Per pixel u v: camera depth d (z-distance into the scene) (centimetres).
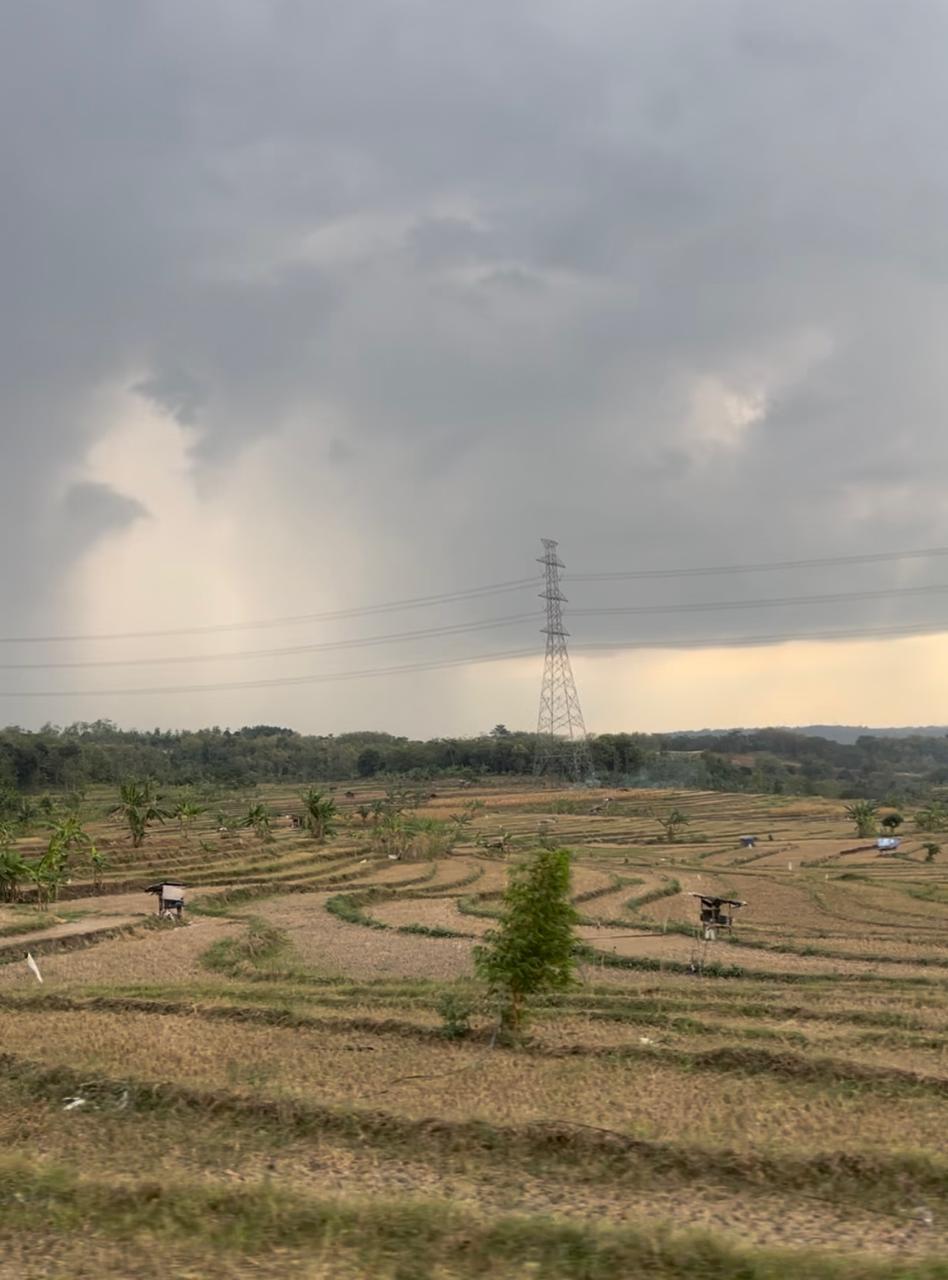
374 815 12825
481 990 3588
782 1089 2342
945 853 11850
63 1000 3259
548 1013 3222
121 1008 3191
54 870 6650
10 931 4934
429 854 10244
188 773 19100
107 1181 1622
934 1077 2366
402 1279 1264
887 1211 1612
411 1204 1509
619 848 11925
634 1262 1312
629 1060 2592
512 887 2831
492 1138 1931
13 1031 2853
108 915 5766
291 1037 2838
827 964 4462
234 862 8775
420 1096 2264
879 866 10206
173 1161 1845
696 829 14488
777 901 7150
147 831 10900
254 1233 1412
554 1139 1911
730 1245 1369
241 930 5341
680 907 6656
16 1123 2089
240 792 17525
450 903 6769
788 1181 1725
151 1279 1258
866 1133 2000
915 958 4584
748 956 4625
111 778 17600
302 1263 1307
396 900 7112
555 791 19512
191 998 3372
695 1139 1917
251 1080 2341
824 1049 2758
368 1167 1833
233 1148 1927
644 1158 1825
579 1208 1630
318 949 4747
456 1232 1401
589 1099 2248
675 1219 1573
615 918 5834
